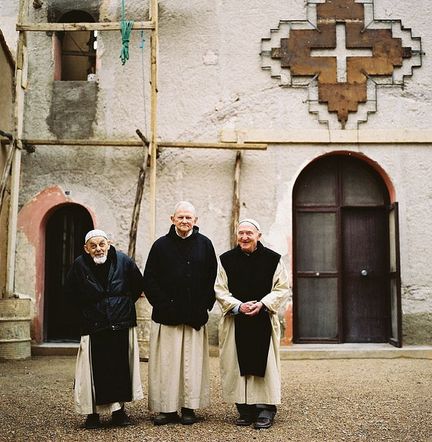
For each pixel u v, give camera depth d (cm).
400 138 839
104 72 870
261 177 840
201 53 862
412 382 612
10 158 798
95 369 442
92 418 446
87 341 446
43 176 856
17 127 819
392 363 742
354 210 866
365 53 855
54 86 871
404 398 538
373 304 856
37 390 574
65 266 879
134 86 864
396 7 862
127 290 460
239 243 469
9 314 770
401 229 833
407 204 837
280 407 507
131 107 862
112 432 432
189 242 467
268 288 462
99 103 866
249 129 845
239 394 449
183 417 455
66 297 457
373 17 859
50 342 852
